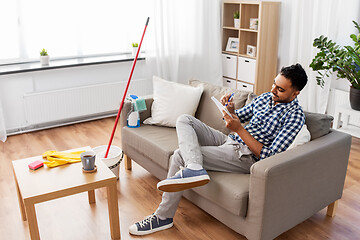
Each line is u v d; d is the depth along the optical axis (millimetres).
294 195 1927
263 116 2166
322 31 3996
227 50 4828
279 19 4328
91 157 2029
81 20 4000
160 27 4242
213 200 2035
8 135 3723
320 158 1987
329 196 2186
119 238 2131
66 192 1881
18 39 3723
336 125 3711
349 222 2301
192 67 4711
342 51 3371
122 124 2857
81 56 4141
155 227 2184
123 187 2709
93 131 3857
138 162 2758
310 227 2248
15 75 3615
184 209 2432
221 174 2094
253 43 4672
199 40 4633
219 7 4625
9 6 3578
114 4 4125
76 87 3957
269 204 1809
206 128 2348
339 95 3982
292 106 2090
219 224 2273
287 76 1999
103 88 4094
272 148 2018
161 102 2822
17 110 3732
